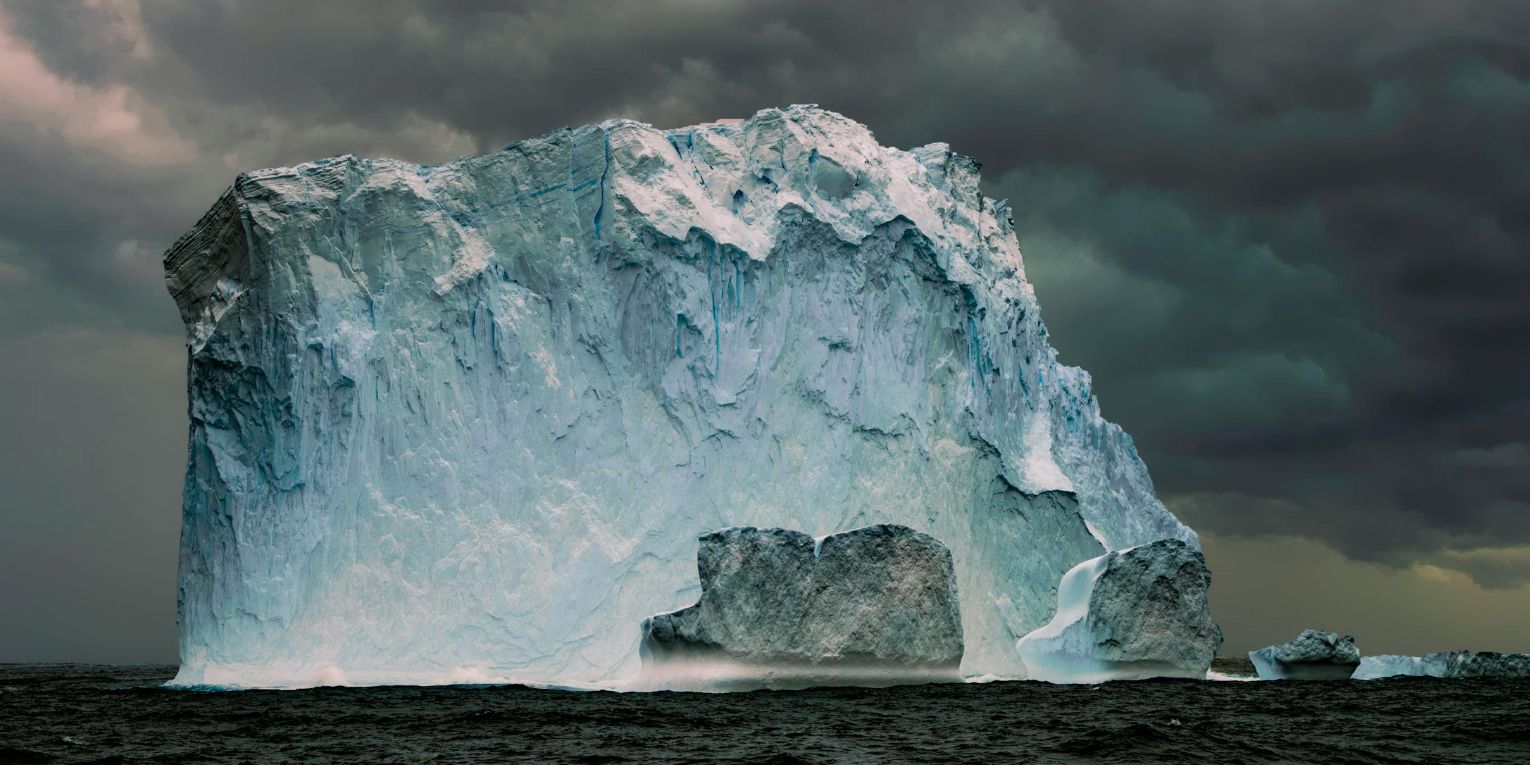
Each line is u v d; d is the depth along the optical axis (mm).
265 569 43250
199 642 43281
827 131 53500
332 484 44031
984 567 50531
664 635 40281
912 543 41656
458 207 48312
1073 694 39531
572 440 46812
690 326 48594
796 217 50906
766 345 49688
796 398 49656
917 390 51062
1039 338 56688
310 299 45000
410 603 43906
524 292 47844
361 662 43000
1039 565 51125
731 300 49594
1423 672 51875
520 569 44938
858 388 50250
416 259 46781
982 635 49438
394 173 47438
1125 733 29453
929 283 52250
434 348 46125
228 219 45938
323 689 41500
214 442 44219
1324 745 29094
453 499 45125
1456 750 29047
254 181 45688
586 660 44562
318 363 44594
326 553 43594
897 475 49969
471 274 46938
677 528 46875
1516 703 38656
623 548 46031
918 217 52844
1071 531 51781
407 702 37469
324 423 44344
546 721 32406
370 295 45938
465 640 44000
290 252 45219
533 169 49094
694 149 53031
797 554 40438
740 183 52188
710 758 26594
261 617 42906
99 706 37844
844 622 40469
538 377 46969
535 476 46125
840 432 49594
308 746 28594
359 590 43625
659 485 47188
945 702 37031
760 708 35281
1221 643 46312
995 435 52312
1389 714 35344
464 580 44438
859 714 33969
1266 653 48531
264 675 42312
